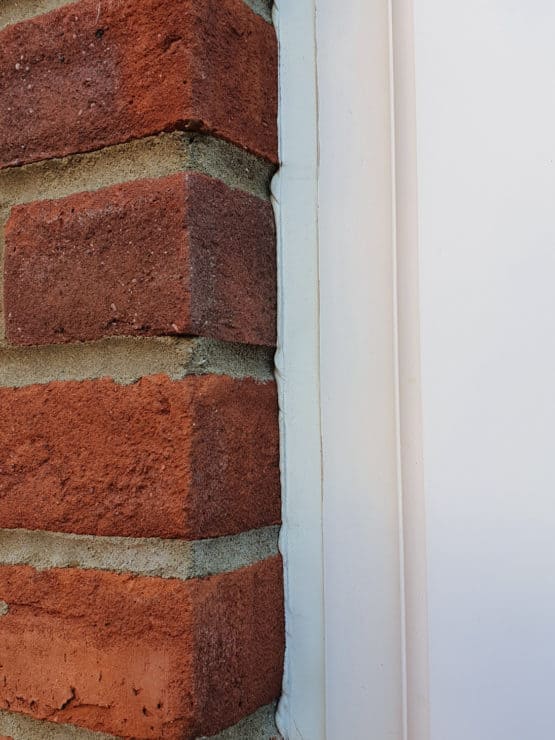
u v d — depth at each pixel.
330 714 0.53
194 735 0.45
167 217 0.47
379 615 0.52
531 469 0.48
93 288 0.49
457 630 0.49
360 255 0.54
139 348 0.48
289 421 0.55
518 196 0.49
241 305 0.51
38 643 0.50
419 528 0.50
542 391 0.48
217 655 0.47
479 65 0.50
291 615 0.54
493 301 0.49
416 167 0.52
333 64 0.56
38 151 0.52
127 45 0.49
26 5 0.53
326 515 0.54
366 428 0.53
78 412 0.50
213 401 0.48
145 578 0.47
